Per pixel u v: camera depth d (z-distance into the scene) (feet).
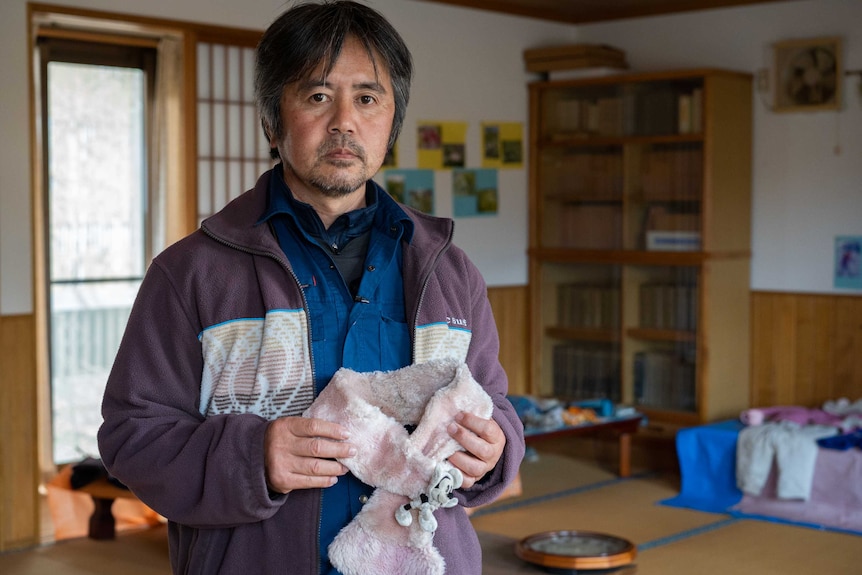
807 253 20.36
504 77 22.57
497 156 22.48
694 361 20.45
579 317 22.49
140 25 16.87
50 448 19.98
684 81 20.35
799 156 20.38
